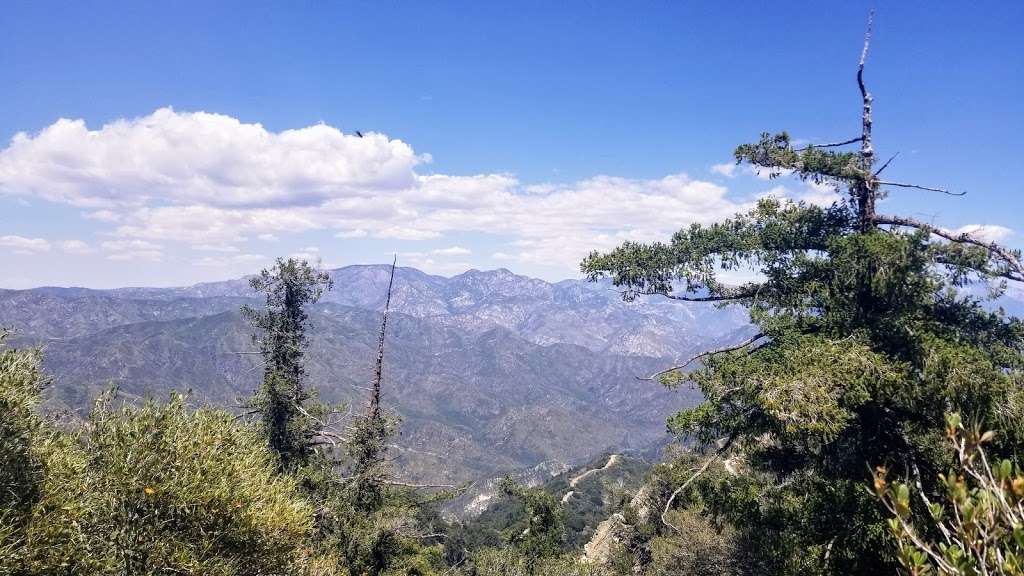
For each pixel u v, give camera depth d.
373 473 24.53
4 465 9.20
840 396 10.52
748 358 12.38
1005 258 11.34
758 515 12.71
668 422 13.23
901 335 11.41
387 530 22.08
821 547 11.00
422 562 24.80
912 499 9.91
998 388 9.70
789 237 13.70
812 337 11.98
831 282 12.90
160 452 10.62
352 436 26.11
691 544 21.52
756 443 12.97
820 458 12.52
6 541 8.59
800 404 10.10
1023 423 9.37
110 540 9.82
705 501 13.67
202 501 10.48
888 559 9.78
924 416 10.98
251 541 11.17
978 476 4.04
